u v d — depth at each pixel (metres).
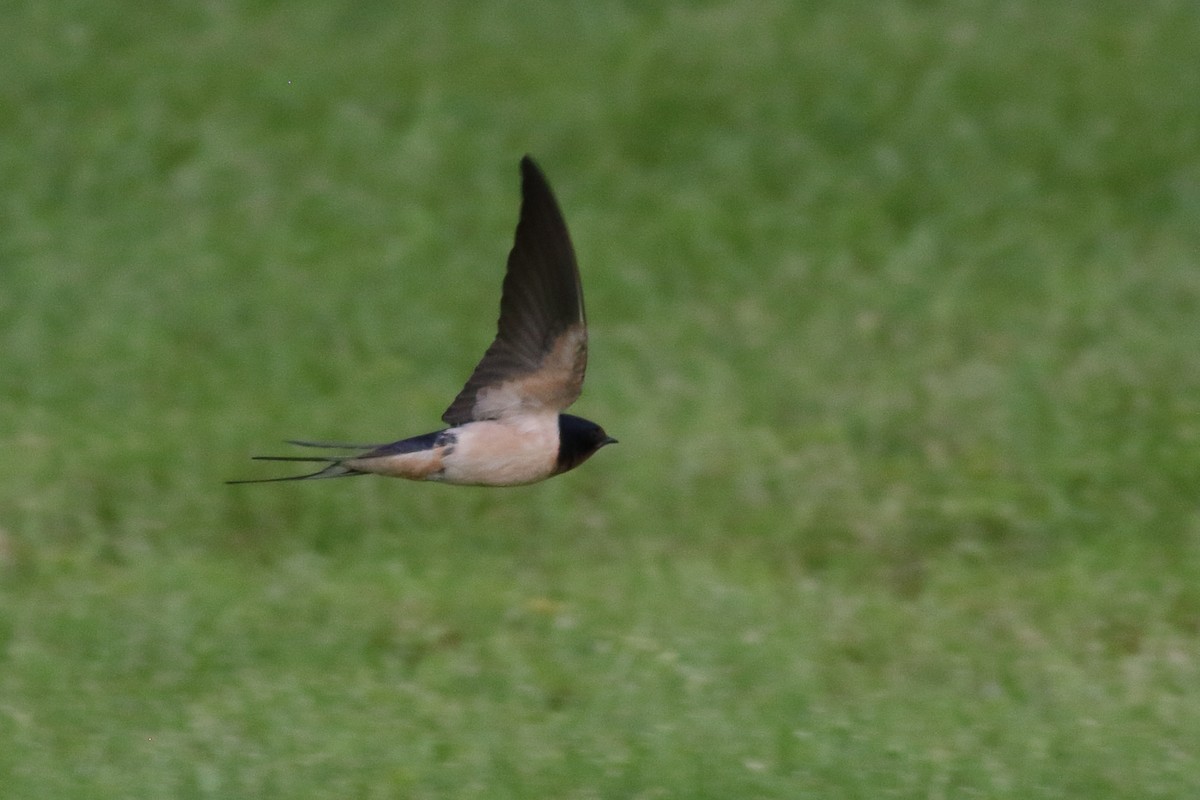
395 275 24.36
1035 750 13.14
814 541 17.59
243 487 18.14
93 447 19.00
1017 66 30.61
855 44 31.27
